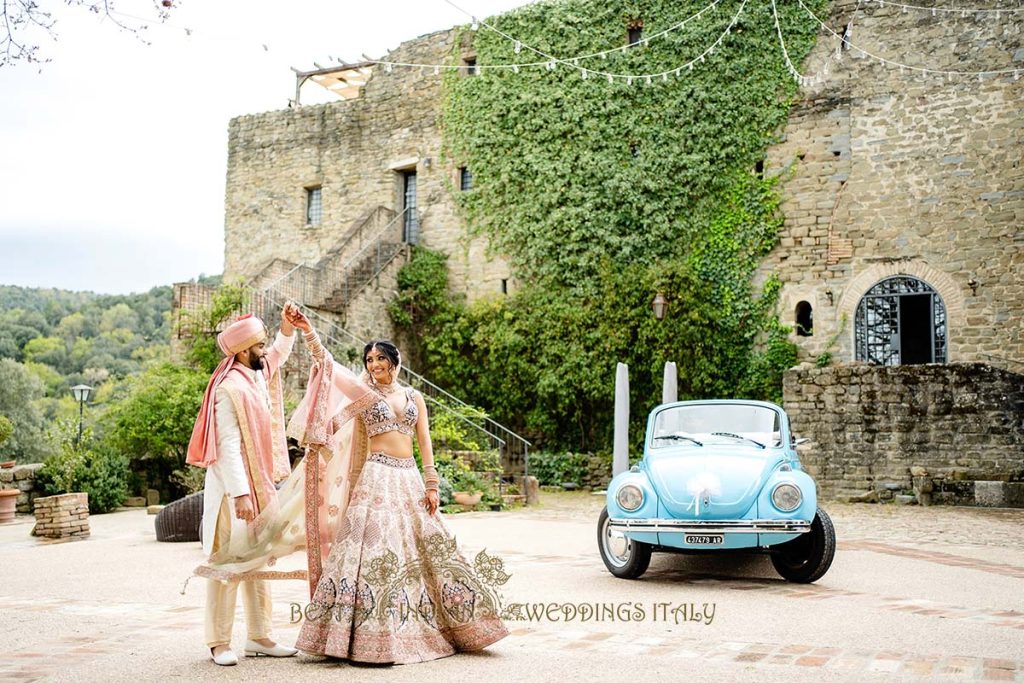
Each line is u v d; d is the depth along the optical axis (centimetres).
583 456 2148
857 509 1611
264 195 2862
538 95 2375
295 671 426
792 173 2130
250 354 479
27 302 8650
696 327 2105
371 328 2325
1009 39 1977
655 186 2208
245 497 444
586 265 2261
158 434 1691
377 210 2511
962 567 850
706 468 754
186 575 793
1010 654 470
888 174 2058
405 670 427
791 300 2109
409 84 2642
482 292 2452
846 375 1819
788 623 560
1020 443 1684
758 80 2164
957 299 1977
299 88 2906
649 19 2262
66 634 528
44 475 1573
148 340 7456
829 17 2128
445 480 1520
